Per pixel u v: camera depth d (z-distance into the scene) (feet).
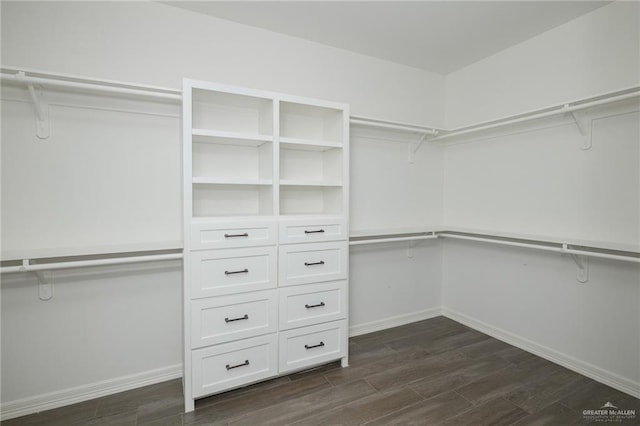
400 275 9.93
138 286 6.61
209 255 5.95
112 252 5.65
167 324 6.88
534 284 8.03
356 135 9.02
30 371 5.81
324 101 7.22
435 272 10.60
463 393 6.37
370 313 9.45
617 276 6.50
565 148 7.34
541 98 7.79
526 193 8.16
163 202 6.78
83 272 6.13
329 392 6.42
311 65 8.27
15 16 5.62
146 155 6.61
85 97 6.08
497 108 8.85
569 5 6.61
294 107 7.32
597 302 6.81
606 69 6.60
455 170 10.18
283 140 6.78
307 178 8.25
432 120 10.25
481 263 9.41
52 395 5.94
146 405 6.02
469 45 8.42
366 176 9.23
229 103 7.10
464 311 9.97
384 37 8.04
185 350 5.82
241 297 6.25
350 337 9.07
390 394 6.35
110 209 6.33
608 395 6.27
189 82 5.83
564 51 7.32
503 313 8.80
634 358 6.27
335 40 8.22
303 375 7.06
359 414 5.76
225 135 6.19
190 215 5.82
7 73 5.45
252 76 7.55
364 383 6.73
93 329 6.25
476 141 9.48
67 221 6.01
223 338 6.10
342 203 7.51
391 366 7.43
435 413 5.77
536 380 6.82
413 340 8.84
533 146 7.99
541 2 6.52
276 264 6.57
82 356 6.18
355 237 8.34
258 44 7.61
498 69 8.80
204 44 7.05
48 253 5.41
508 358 7.79
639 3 6.12
